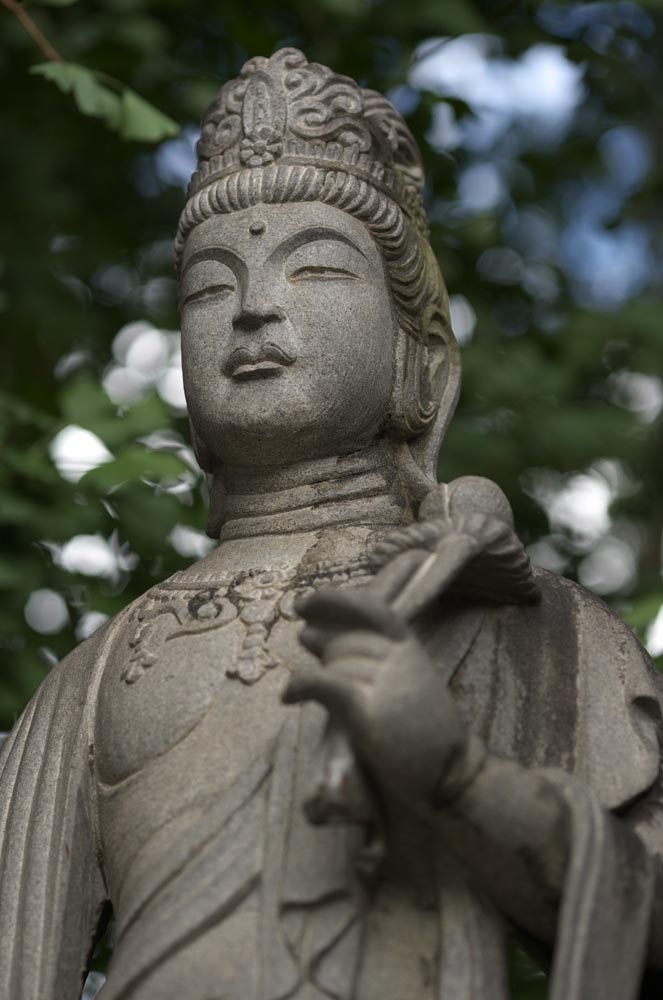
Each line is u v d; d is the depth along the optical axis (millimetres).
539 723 4000
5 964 4043
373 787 3553
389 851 3723
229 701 4000
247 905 3695
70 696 4375
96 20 8375
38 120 8758
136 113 7230
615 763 3998
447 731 3516
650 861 3715
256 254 4441
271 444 4395
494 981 3668
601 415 8758
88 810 4184
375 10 8531
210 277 4504
